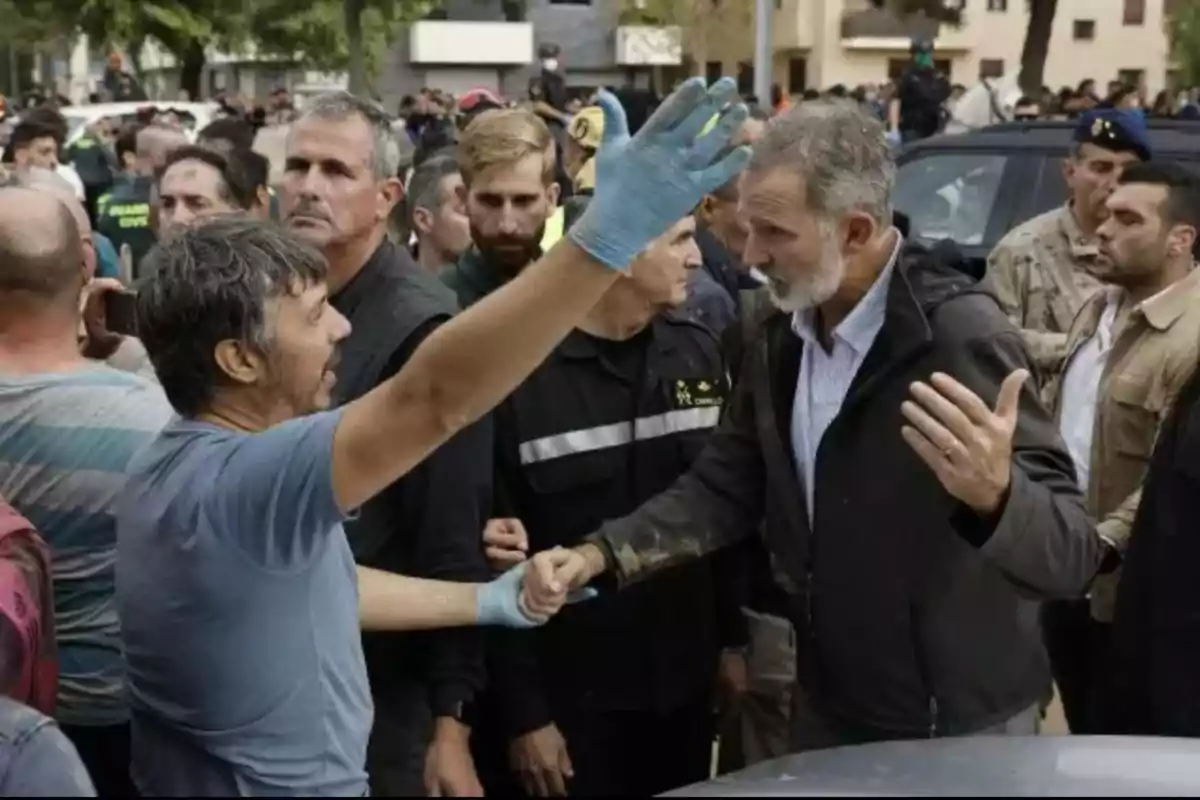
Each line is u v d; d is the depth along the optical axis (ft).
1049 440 8.47
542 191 11.00
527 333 6.01
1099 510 12.50
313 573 6.48
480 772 10.62
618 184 5.98
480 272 11.28
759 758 12.03
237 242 6.70
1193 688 8.99
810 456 9.13
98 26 85.92
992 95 57.11
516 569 9.04
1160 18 132.36
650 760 10.62
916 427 7.86
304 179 9.53
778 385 9.34
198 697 6.43
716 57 105.50
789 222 8.38
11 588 7.07
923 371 8.52
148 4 85.30
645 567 9.41
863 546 8.71
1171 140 23.80
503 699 10.07
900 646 8.70
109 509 8.68
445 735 9.25
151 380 9.76
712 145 6.00
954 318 8.55
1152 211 12.49
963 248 24.98
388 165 9.85
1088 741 7.42
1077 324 13.65
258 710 6.40
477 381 6.04
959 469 7.65
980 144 25.75
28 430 8.66
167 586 6.40
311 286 6.79
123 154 36.50
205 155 14.98
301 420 6.32
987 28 128.57
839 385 8.93
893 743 7.52
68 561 8.68
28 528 7.43
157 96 102.83
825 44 126.52
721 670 11.53
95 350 11.33
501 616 8.88
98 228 25.94
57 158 29.48
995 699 8.79
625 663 10.28
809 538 9.20
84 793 5.72
